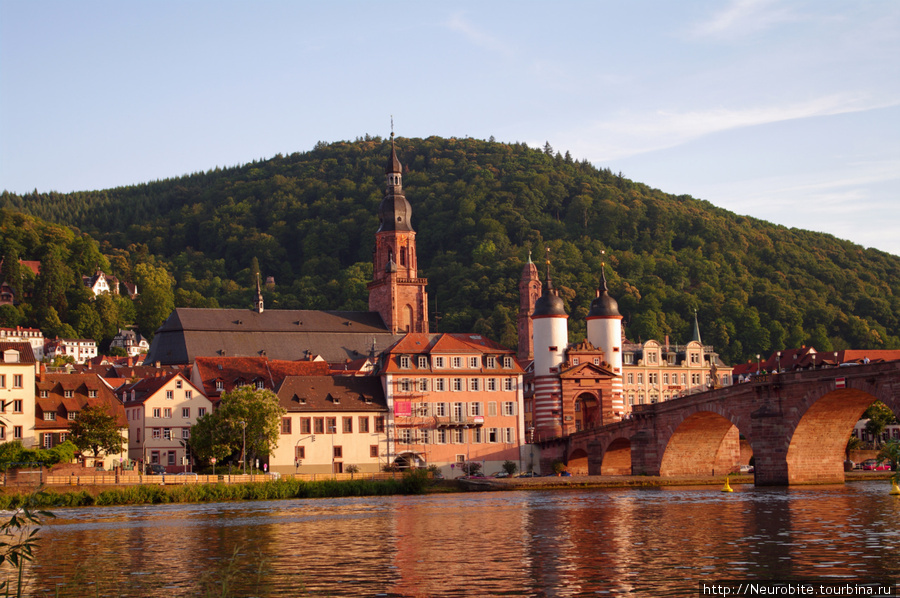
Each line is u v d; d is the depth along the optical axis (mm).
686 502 100250
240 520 89938
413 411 163625
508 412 169250
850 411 110562
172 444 162000
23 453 127125
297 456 155875
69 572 59094
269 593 50531
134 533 79750
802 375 110000
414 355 165750
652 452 140625
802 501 94812
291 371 183500
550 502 105938
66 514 100438
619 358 184625
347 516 92000
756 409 117312
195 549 68750
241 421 141000
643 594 48031
